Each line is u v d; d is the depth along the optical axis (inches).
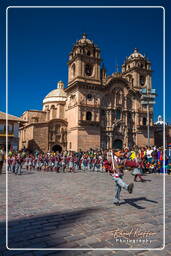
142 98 1571.1
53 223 287.4
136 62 2945.4
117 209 357.7
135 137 2763.3
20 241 231.1
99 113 2544.3
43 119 3245.6
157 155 1111.0
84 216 318.3
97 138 2481.5
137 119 2783.0
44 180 773.3
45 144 2564.0
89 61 2596.0
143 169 1074.7
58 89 3572.8
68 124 2677.2
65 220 299.7
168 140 3361.2
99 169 1273.4
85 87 2513.5
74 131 2463.1
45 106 3457.2
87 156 1385.3
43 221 295.6
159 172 1107.3
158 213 335.0
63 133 2669.8
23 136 2945.4
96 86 2556.6
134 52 3097.9
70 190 547.2
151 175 982.4
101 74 2856.8
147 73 2972.4
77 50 2571.4
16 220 299.7
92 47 2640.3
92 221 295.7
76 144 2386.8
